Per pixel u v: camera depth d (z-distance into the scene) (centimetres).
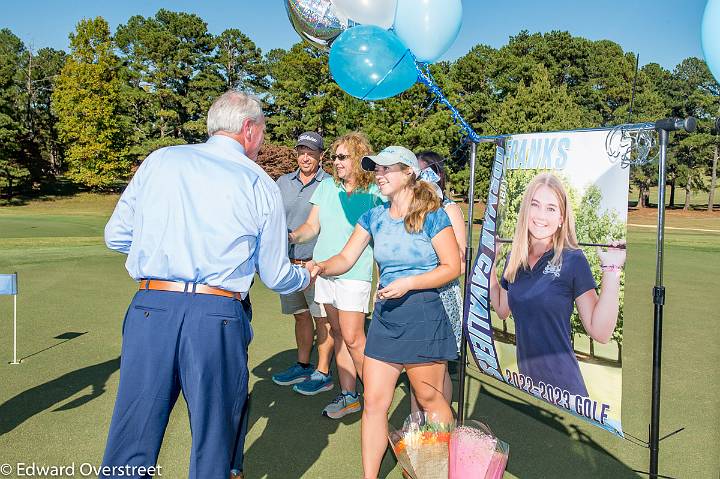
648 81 4978
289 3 315
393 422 383
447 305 298
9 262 1005
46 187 4709
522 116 3581
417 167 293
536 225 283
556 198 272
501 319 309
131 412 219
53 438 334
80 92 4419
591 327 259
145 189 230
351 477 303
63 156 5522
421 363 282
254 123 248
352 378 392
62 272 917
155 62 5081
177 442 338
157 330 219
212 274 224
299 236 407
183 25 5159
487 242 313
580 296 263
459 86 4659
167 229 224
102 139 4475
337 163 382
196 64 5288
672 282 966
